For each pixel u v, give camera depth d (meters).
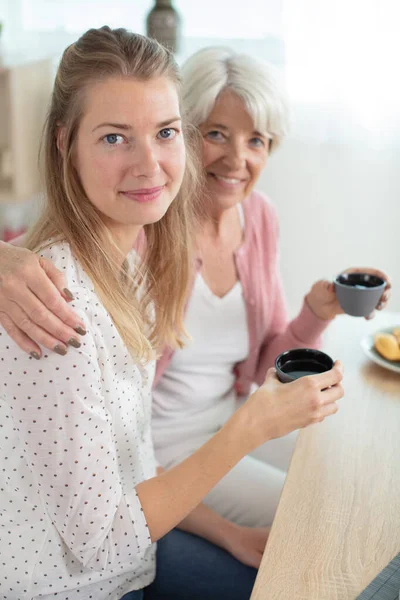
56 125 1.02
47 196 1.05
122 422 1.06
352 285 1.41
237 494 1.44
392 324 1.55
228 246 1.61
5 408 0.97
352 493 0.95
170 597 1.20
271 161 2.52
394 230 2.49
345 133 2.40
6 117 2.51
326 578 0.80
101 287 1.01
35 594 1.03
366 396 1.22
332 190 2.50
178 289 1.26
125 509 0.95
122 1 2.54
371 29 2.27
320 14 2.29
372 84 2.32
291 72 2.37
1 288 0.88
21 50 2.55
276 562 0.82
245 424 0.96
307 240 2.59
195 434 1.58
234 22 2.48
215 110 1.47
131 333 1.03
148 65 0.95
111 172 0.97
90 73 0.94
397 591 0.77
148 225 1.22
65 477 0.91
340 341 1.45
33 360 0.88
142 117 0.95
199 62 1.47
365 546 0.85
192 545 1.29
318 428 1.11
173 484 0.96
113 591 1.10
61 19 2.59
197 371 1.60
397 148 2.39
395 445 1.07
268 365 1.70
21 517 1.00
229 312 1.60
